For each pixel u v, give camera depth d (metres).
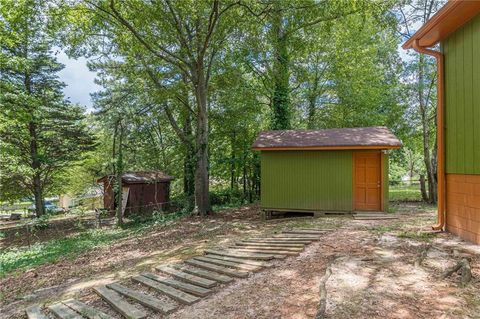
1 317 4.28
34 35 14.05
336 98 18.14
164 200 18.84
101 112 14.59
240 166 17.69
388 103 15.80
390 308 2.94
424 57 13.06
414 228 6.39
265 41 13.02
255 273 4.42
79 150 16.91
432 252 4.55
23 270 7.48
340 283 3.61
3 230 15.30
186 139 14.83
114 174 15.37
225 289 3.95
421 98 13.44
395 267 4.00
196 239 8.28
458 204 5.41
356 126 16.84
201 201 12.72
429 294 3.18
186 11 10.32
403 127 15.44
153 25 11.27
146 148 17.94
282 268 4.50
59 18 10.53
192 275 4.61
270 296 3.53
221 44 12.32
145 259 6.66
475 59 4.87
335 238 6.03
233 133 17.28
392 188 22.42
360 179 9.94
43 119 15.27
